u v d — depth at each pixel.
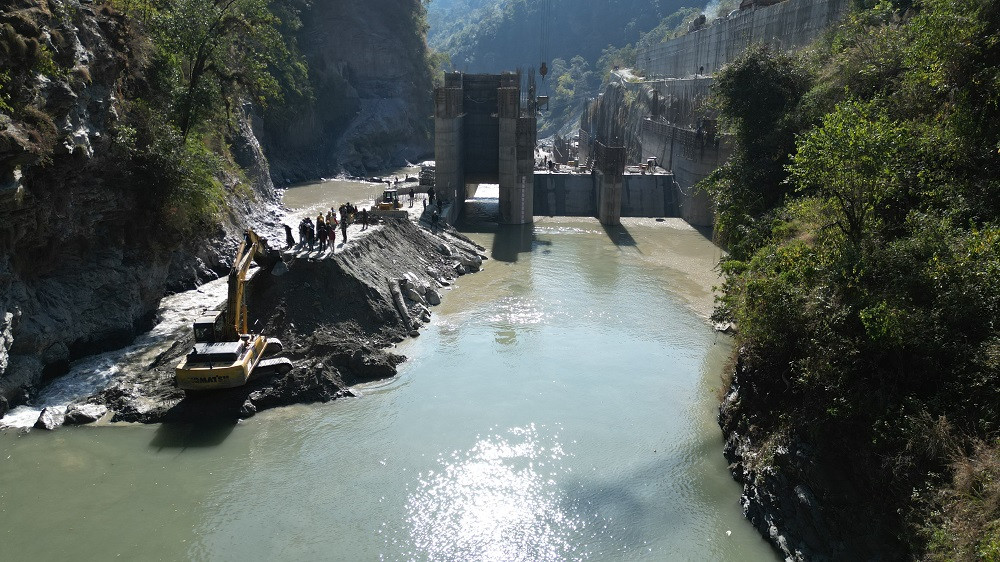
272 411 29.75
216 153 60.62
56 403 29.61
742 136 46.47
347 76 130.75
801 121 41.44
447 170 70.19
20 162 27.33
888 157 21.92
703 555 20.92
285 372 31.66
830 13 58.34
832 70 41.50
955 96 25.88
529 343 38.06
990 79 24.12
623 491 24.17
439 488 24.30
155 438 27.36
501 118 70.38
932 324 18.94
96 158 33.72
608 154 71.25
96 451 26.31
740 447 25.20
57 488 23.91
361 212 48.81
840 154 22.08
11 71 27.42
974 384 17.42
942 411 17.75
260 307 36.59
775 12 71.38
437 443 27.27
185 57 48.94
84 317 34.38
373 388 32.22
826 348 20.92
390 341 37.44
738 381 27.19
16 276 30.38
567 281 50.72
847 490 19.17
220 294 44.94
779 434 22.48
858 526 18.44
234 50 60.78
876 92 32.31
